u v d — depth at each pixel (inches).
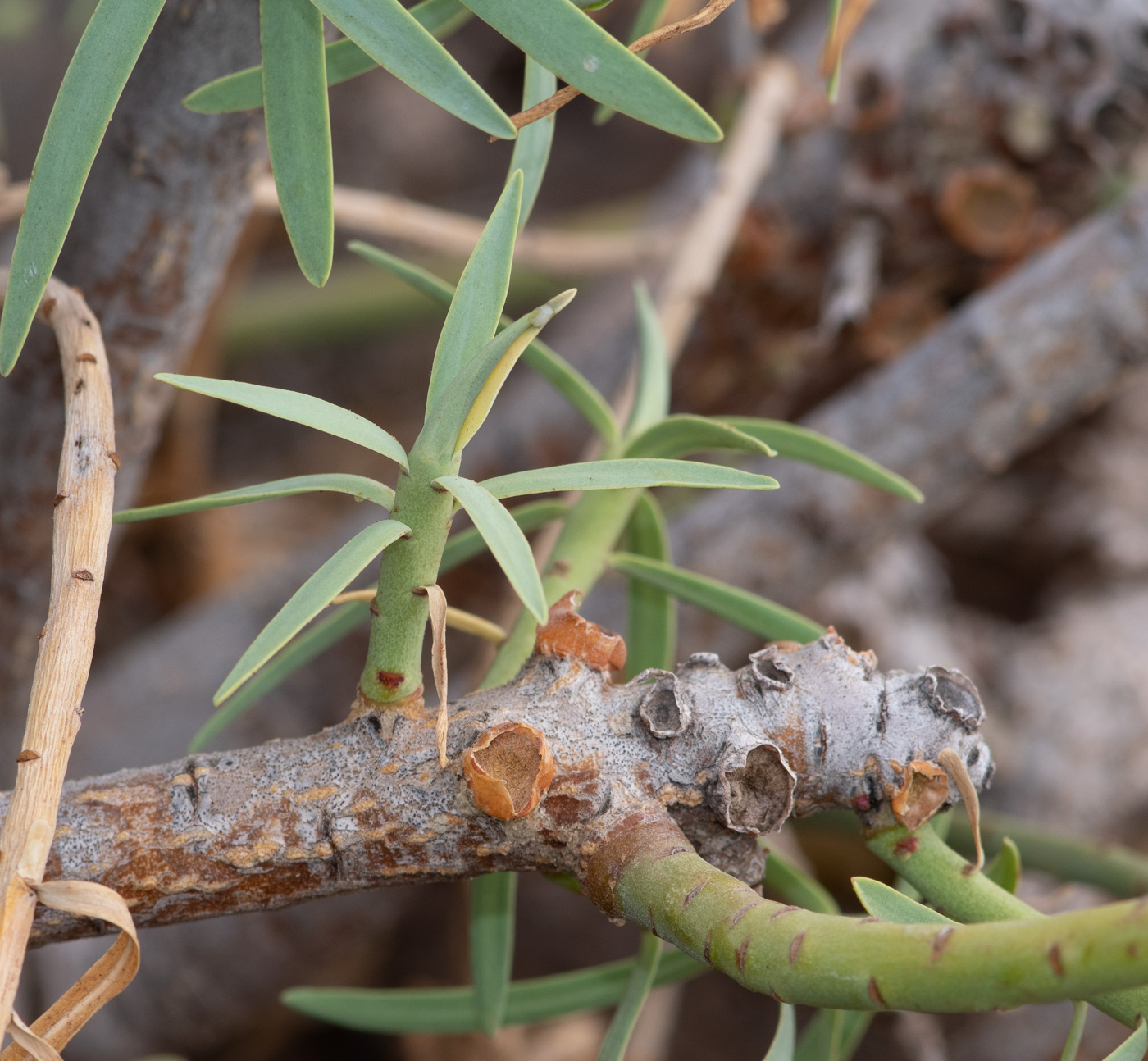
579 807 23.3
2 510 29.2
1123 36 37.9
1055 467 62.4
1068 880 31.1
